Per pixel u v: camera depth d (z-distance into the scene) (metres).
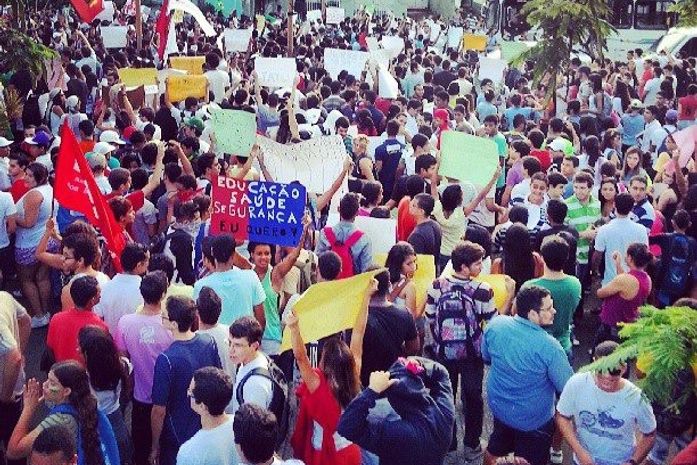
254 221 7.32
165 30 20.03
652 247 8.83
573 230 8.54
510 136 13.38
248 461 4.41
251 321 5.39
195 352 5.72
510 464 4.68
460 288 6.71
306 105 15.18
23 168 10.00
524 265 7.67
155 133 11.98
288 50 21.47
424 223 8.20
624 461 5.46
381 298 6.33
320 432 5.33
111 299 6.60
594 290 10.97
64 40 26.50
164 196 9.36
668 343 3.15
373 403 4.75
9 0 16.08
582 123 13.45
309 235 8.90
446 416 4.88
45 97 14.07
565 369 5.88
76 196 7.22
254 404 4.50
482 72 17.94
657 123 14.21
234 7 43.22
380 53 17.92
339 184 9.00
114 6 33.22
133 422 6.30
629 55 22.94
